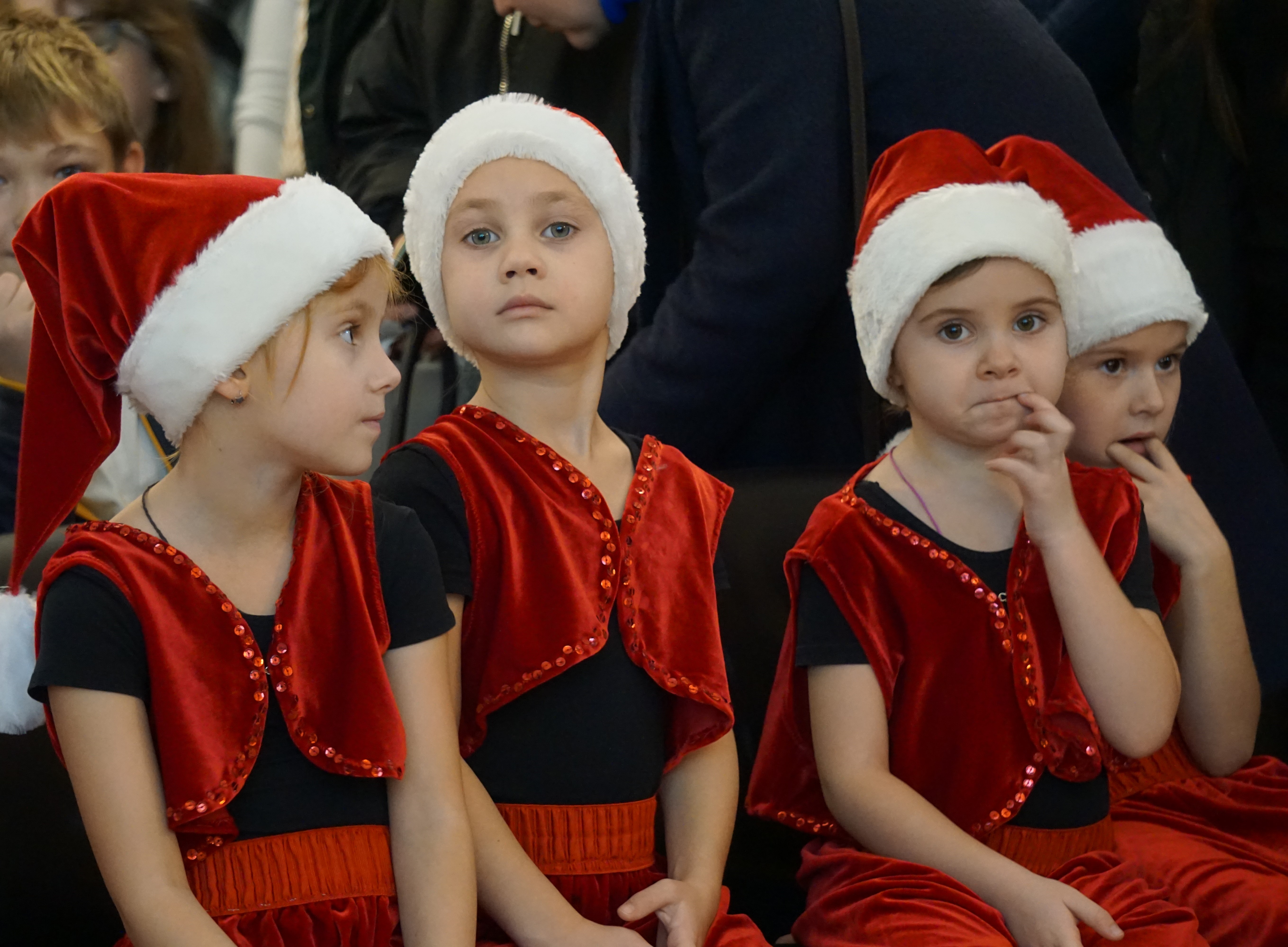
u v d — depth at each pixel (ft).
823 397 9.61
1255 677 8.05
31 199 9.13
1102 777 7.38
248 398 5.58
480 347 6.64
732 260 8.85
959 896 6.42
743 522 8.30
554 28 10.08
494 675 6.35
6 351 8.89
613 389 9.36
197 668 5.48
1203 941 6.39
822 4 8.91
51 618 5.45
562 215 6.59
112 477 8.46
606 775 6.48
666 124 9.78
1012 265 7.04
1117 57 12.14
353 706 5.74
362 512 6.14
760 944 6.45
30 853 6.48
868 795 6.89
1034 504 7.00
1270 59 10.94
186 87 11.14
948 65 9.08
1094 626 6.98
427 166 6.78
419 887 5.76
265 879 5.55
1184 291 7.89
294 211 5.57
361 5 12.22
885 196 7.57
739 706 8.00
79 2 10.68
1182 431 9.39
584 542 6.55
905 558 7.24
